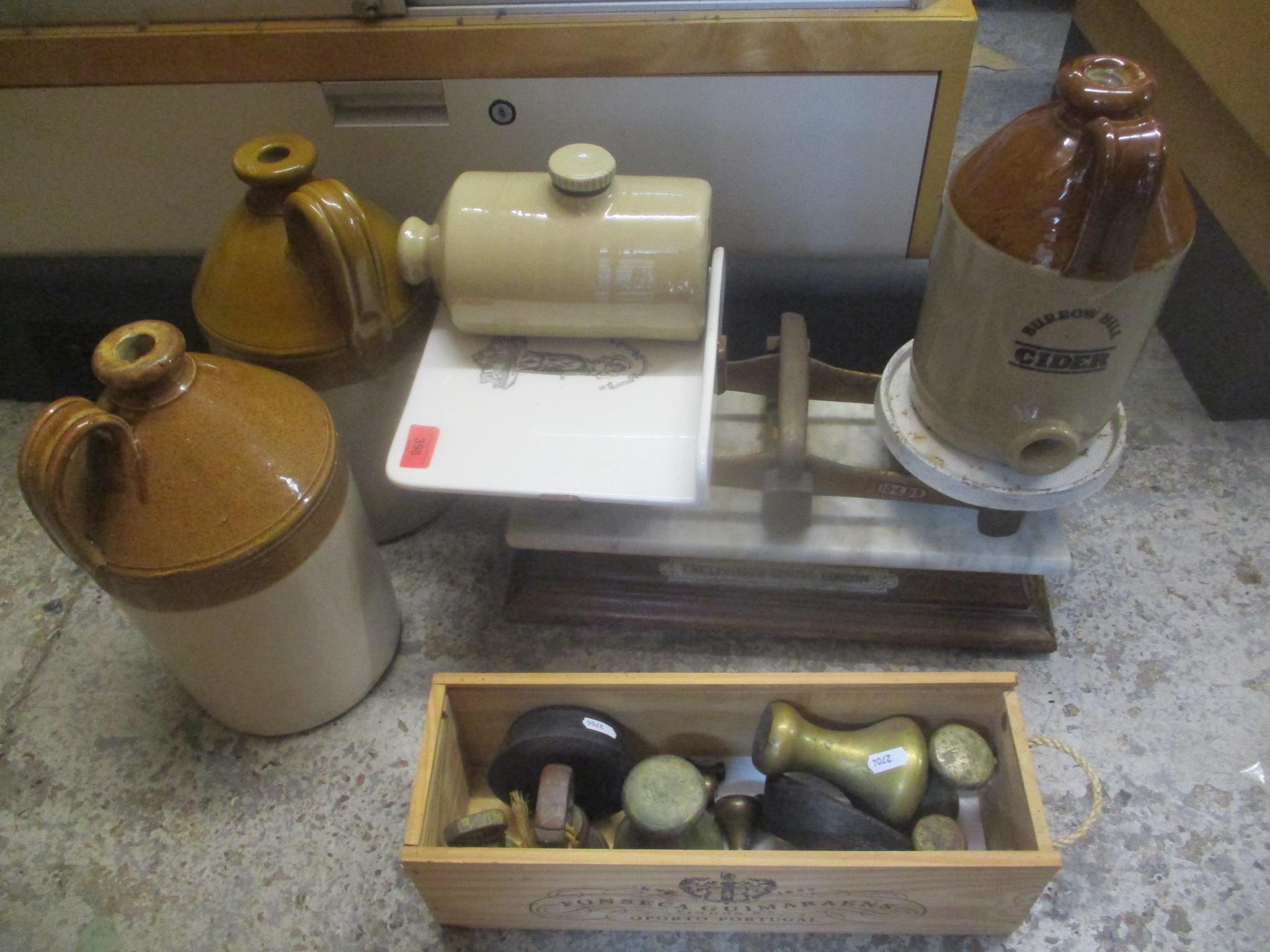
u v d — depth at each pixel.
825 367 1.14
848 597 1.19
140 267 1.32
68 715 1.19
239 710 1.09
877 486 1.06
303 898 1.04
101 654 1.24
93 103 1.14
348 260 0.97
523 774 1.01
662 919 0.97
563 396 0.99
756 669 1.20
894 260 1.27
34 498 0.82
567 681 0.97
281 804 1.11
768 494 1.06
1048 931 0.99
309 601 0.98
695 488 0.91
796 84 1.08
